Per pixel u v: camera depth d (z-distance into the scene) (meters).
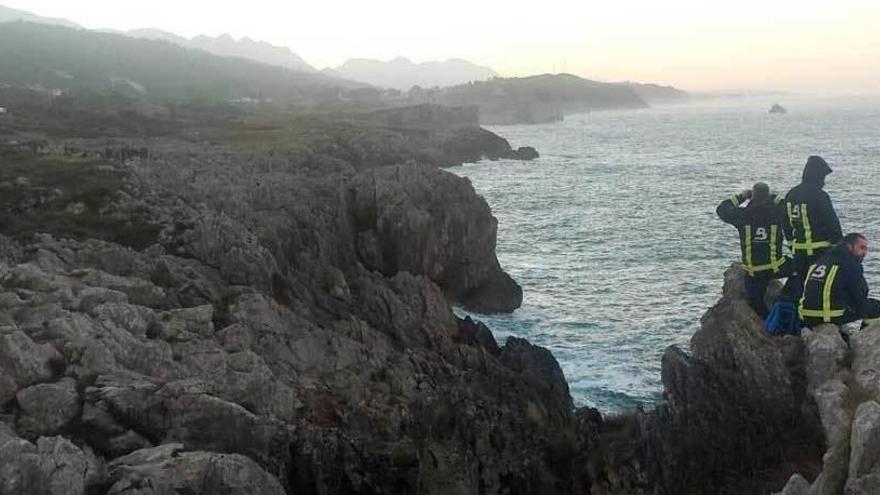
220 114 159.25
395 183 48.72
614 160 137.12
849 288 15.64
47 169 50.38
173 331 22.14
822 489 12.77
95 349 18.62
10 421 15.80
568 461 21.25
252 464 14.95
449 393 25.16
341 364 25.97
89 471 13.61
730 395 17.27
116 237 34.50
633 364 34.75
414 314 33.59
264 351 24.62
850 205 76.31
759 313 17.89
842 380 14.56
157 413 16.92
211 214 36.88
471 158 136.50
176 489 13.74
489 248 49.34
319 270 36.31
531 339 39.25
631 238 63.44
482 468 20.67
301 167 70.50
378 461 19.83
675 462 17.86
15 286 22.56
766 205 17.25
